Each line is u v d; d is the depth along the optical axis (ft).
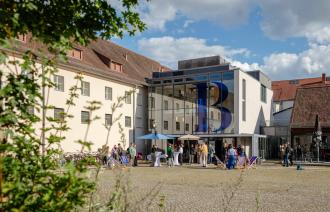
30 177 9.93
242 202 38.60
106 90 120.67
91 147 11.50
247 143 122.11
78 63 109.29
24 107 11.15
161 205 19.53
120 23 17.21
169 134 135.74
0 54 10.82
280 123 163.32
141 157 133.28
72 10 14.76
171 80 136.77
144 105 140.77
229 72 127.03
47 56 12.64
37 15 13.79
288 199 40.88
